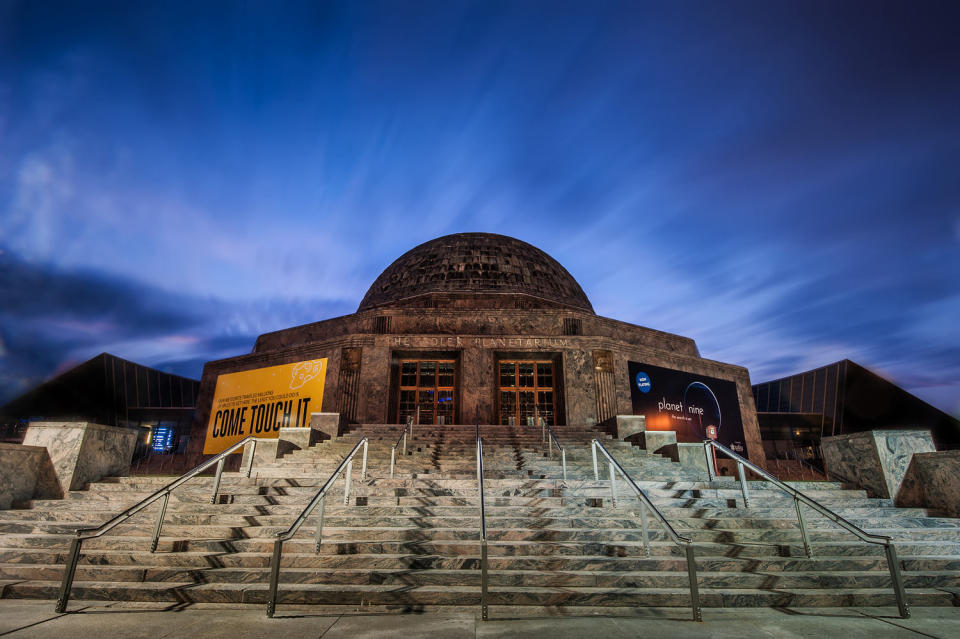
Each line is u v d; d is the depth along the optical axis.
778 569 6.75
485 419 18.77
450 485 9.45
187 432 37.72
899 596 5.64
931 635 4.90
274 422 20.08
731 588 6.31
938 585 6.53
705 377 22.22
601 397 19.11
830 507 8.82
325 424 14.84
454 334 20.55
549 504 8.52
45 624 5.12
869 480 9.76
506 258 30.33
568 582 6.27
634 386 19.81
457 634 4.84
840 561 6.86
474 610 5.65
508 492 9.03
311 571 6.32
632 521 7.84
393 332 21.05
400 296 28.27
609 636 4.80
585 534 7.37
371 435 14.55
